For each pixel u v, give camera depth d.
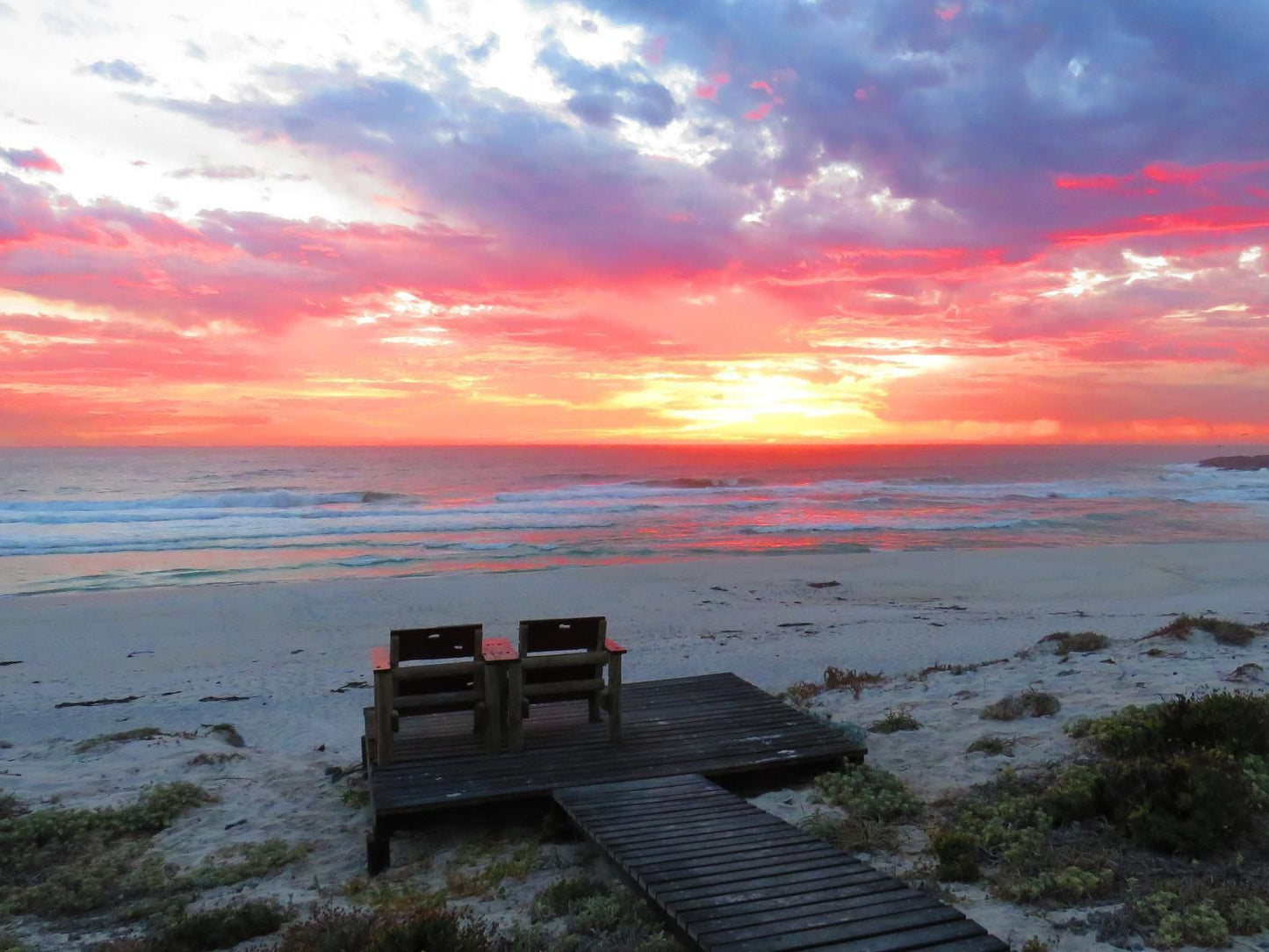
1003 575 28.89
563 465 114.38
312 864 6.45
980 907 4.61
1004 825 5.84
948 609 22.89
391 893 5.61
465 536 40.53
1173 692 9.19
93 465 104.88
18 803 7.89
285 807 7.82
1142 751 6.74
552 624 7.27
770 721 8.02
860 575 28.88
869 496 64.44
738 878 4.55
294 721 12.77
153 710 13.91
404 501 57.72
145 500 54.34
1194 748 6.48
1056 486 77.19
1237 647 11.93
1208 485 79.44
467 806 6.23
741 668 15.98
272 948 4.80
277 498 55.28
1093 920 4.30
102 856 6.72
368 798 7.79
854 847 5.74
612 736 7.39
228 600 24.56
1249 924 4.12
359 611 23.14
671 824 5.54
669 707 8.45
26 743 11.36
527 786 6.42
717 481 77.31
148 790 8.11
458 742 7.38
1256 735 6.57
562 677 7.48
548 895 5.23
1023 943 4.13
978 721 8.84
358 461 123.06
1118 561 31.80
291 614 22.83
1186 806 5.25
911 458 153.12
